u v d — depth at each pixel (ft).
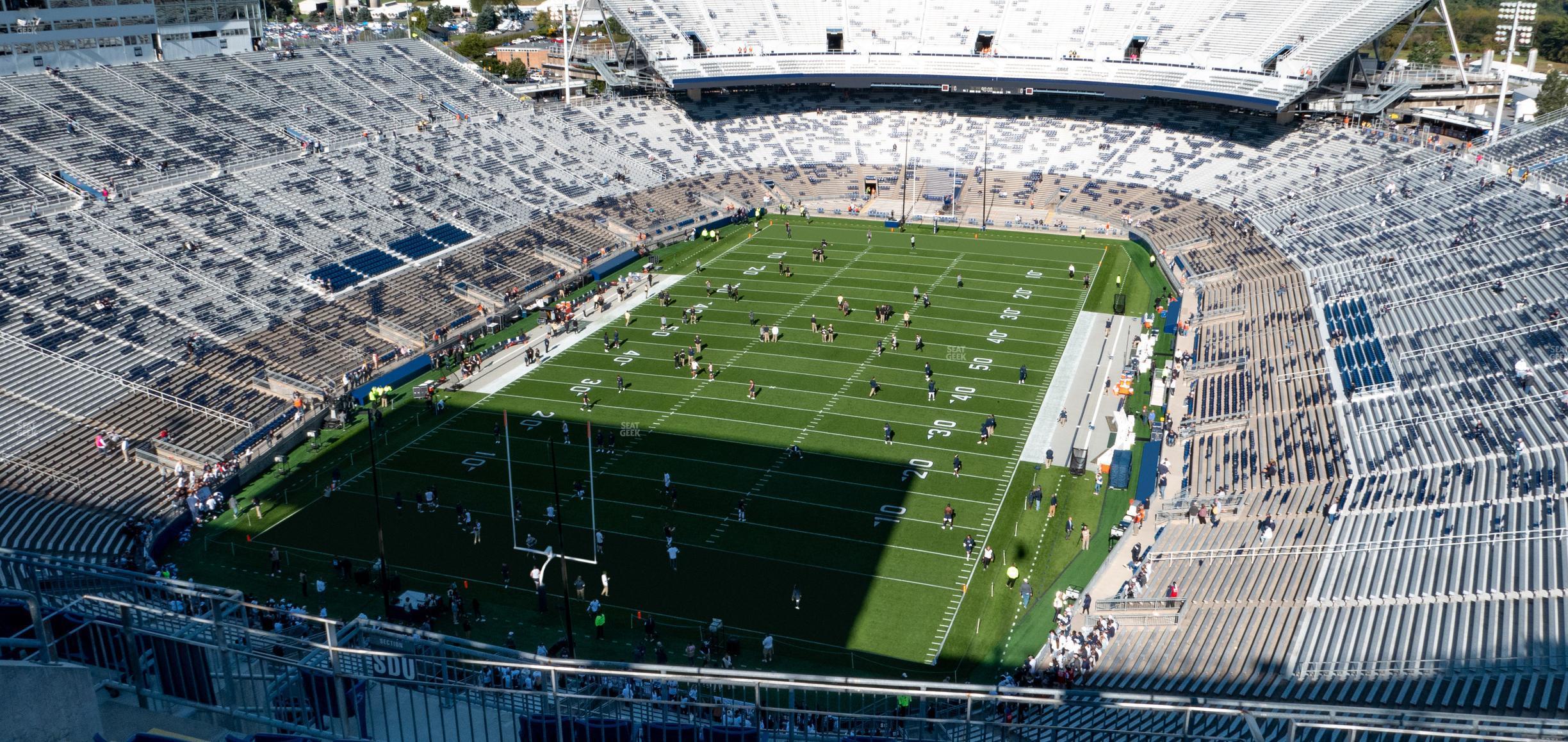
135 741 42.29
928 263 241.76
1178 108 311.06
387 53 298.76
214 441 148.46
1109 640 103.76
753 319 204.44
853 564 121.70
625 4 316.40
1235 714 44.70
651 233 255.29
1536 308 155.53
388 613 110.42
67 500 129.70
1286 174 263.90
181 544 127.13
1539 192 206.18
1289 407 150.41
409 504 136.77
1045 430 156.25
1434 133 277.23
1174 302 209.97
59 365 153.89
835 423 159.22
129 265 183.21
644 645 104.53
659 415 162.61
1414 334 160.35
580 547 125.90
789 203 293.02
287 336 178.91
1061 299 216.54
